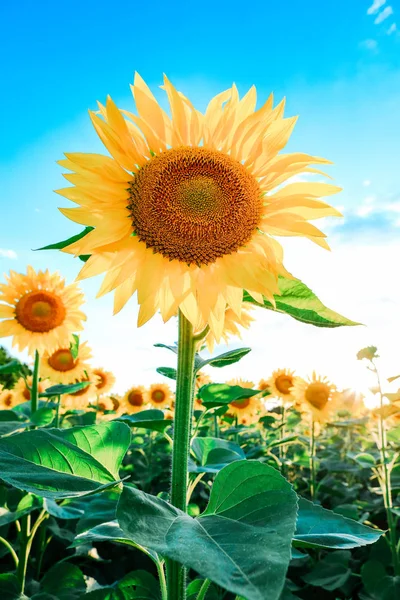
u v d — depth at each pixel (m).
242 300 0.40
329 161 0.37
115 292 0.37
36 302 0.94
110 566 1.02
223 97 0.40
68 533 0.97
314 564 0.99
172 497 0.34
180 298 0.37
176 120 0.39
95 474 0.33
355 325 0.35
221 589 0.81
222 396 0.55
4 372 0.92
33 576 0.91
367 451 1.57
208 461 0.51
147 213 0.38
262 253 0.38
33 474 0.31
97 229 0.35
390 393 0.91
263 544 0.22
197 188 0.38
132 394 1.74
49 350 0.95
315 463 1.34
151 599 0.54
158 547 0.22
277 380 1.48
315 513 0.38
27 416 0.94
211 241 0.38
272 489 0.26
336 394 1.28
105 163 0.37
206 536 0.23
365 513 1.17
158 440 1.02
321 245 0.37
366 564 0.85
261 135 0.38
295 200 0.37
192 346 0.36
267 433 1.69
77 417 1.27
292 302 0.36
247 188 0.38
